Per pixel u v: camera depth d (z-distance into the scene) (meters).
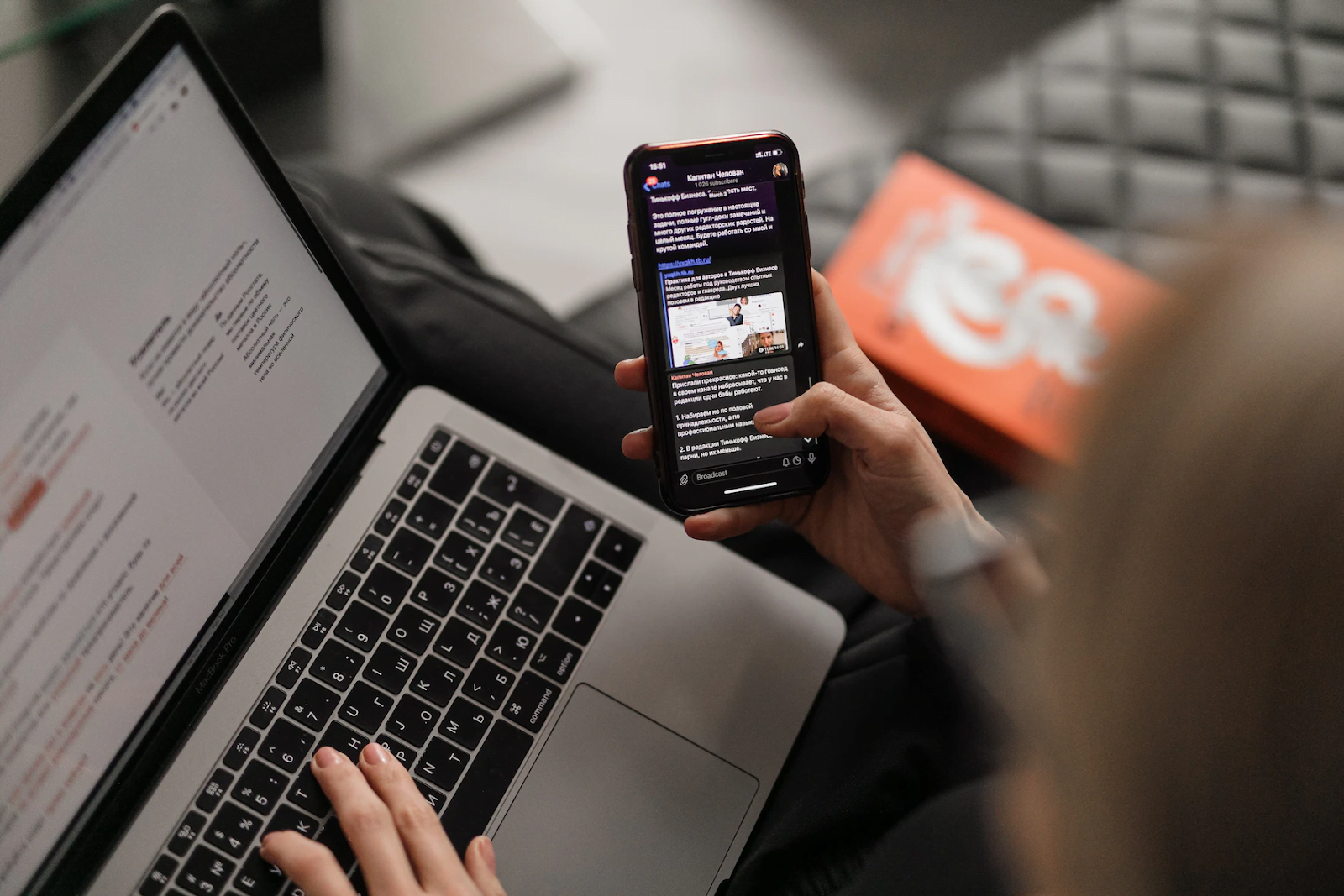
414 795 0.55
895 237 0.96
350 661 0.61
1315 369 0.24
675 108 1.50
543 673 0.62
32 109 1.05
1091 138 1.01
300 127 1.42
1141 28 1.05
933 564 0.57
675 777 0.61
